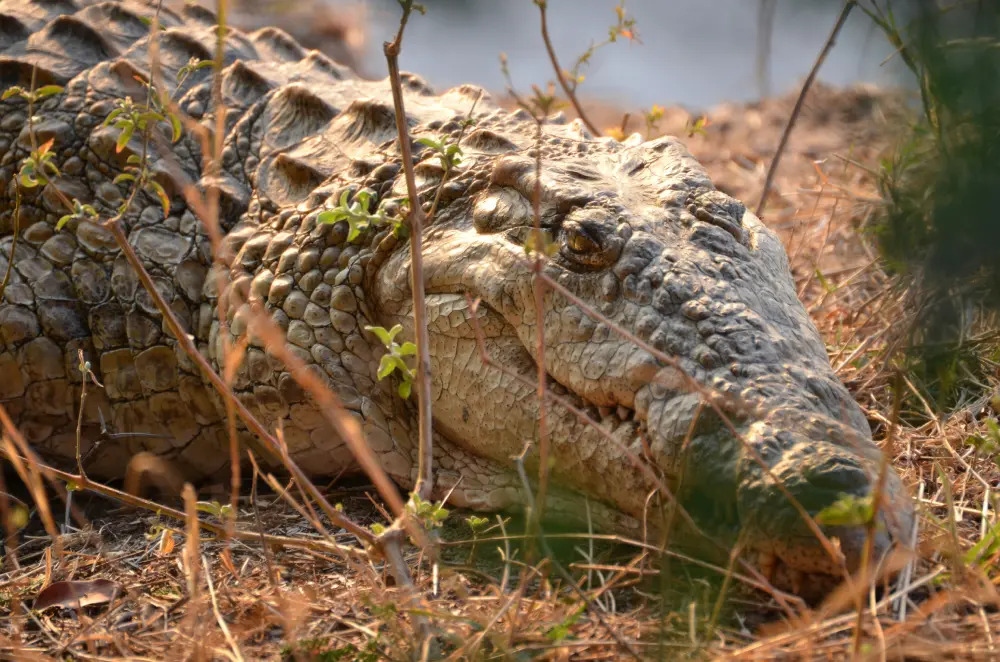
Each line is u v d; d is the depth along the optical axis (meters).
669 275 5.48
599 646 4.63
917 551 4.79
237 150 7.71
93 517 6.78
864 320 8.41
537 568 5.01
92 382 7.17
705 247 5.76
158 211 7.36
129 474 7.19
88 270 7.21
